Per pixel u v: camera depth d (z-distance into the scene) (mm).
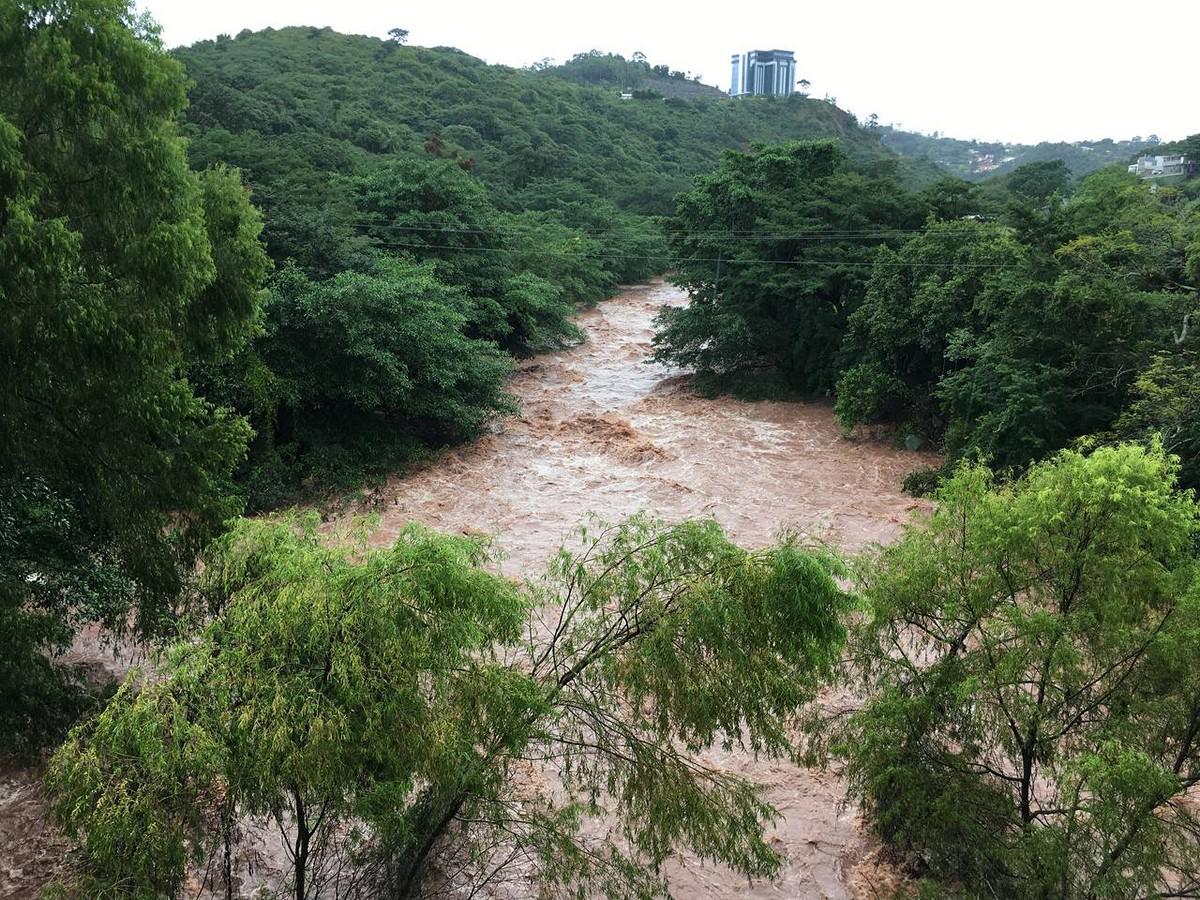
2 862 8859
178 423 10836
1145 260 21281
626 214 66188
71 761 5820
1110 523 7746
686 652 7230
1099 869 6957
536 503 21312
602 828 9914
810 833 10180
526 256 41656
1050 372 19156
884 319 25203
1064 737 8047
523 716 6898
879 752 8406
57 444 9938
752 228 33312
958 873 8555
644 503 21500
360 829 7863
